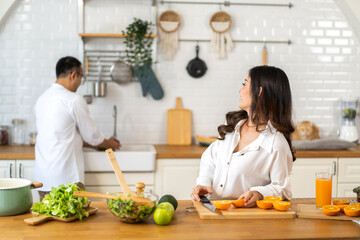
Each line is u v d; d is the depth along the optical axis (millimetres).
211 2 4094
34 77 3990
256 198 1947
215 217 1793
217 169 2238
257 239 1554
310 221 1772
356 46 4273
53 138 3125
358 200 2016
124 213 1689
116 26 4012
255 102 2084
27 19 3945
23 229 1643
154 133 4145
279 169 2096
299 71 4234
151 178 3535
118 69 3992
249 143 2195
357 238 1594
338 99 4285
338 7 4227
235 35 4156
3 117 3998
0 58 3947
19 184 1948
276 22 4180
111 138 3592
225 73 4160
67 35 3984
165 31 4043
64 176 3152
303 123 4129
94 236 1566
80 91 4035
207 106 4172
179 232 1622
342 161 3686
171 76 4121
